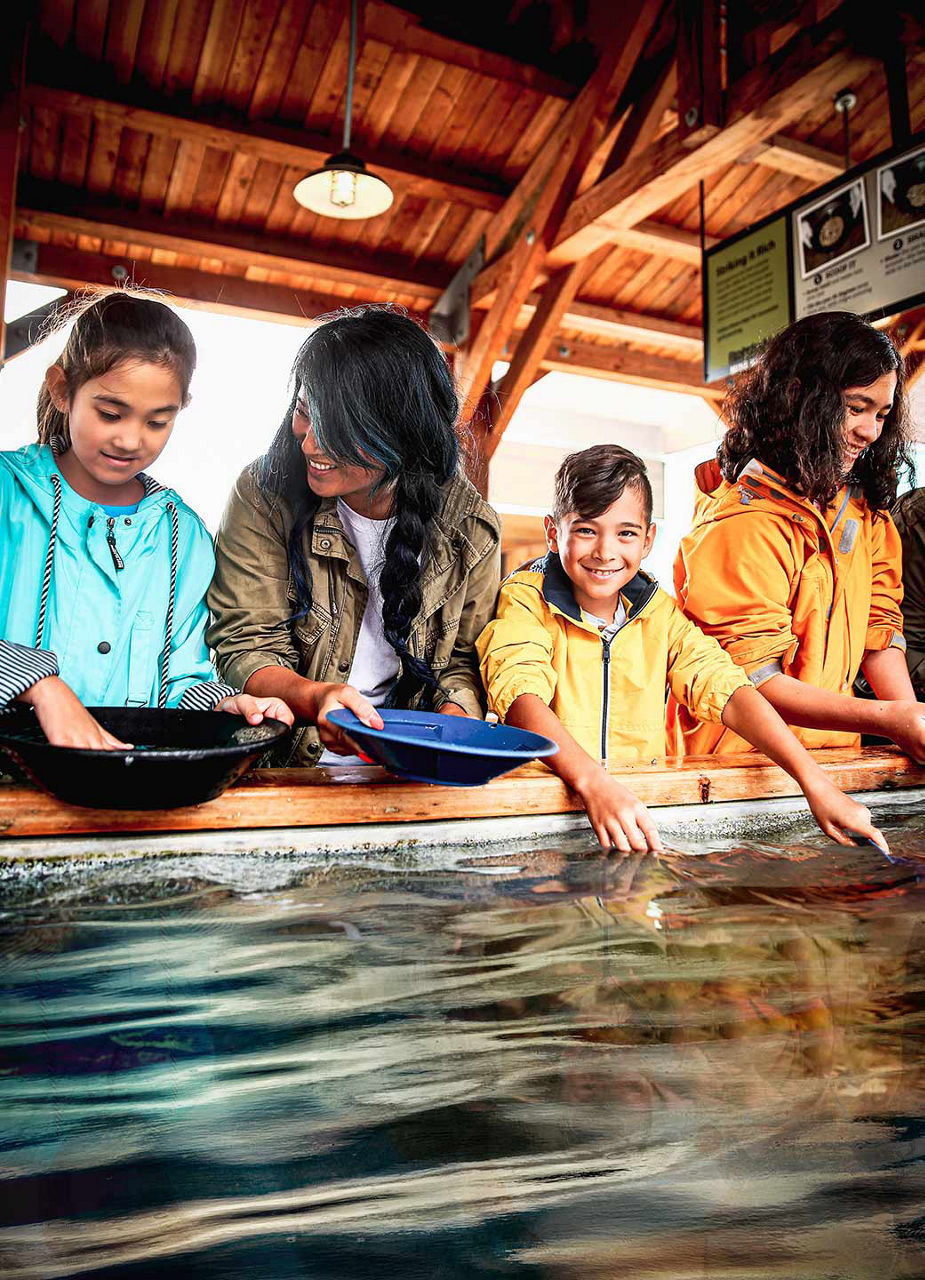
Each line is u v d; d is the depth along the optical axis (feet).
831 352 4.99
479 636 4.99
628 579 4.81
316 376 3.83
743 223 17.74
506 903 3.06
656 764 4.31
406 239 17.87
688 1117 1.92
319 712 3.75
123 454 3.89
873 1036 2.23
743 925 2.90
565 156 14.73
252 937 2.72
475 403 17.21
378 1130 1.88
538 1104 1.96
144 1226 1.62
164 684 4.48
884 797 4.54
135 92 14.30
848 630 5.52
